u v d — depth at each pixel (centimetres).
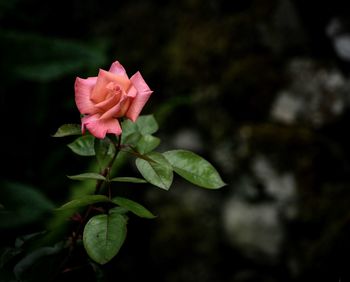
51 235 73
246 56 172
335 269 144
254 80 166
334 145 158
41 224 108
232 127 164
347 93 159
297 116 161
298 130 159
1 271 74
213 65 174
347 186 153
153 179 63
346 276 140
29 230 106
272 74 167
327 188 152
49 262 76
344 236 145
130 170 172
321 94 161
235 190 159
